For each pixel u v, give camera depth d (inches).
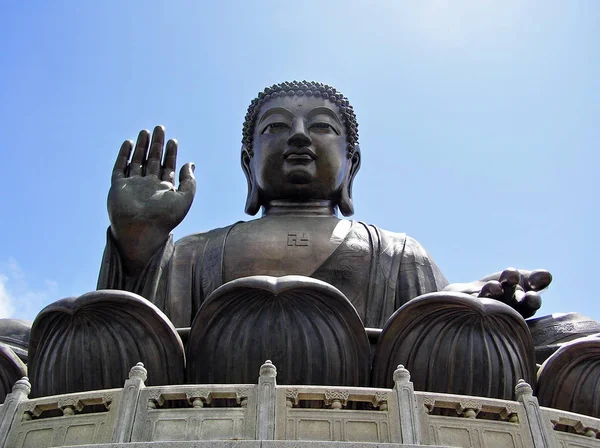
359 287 624.4
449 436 392.8
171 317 607.5
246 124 777.6
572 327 572.4
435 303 490.0
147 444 358.9
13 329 592.1
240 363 485.7
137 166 631.8
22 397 414.0
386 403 400.2
